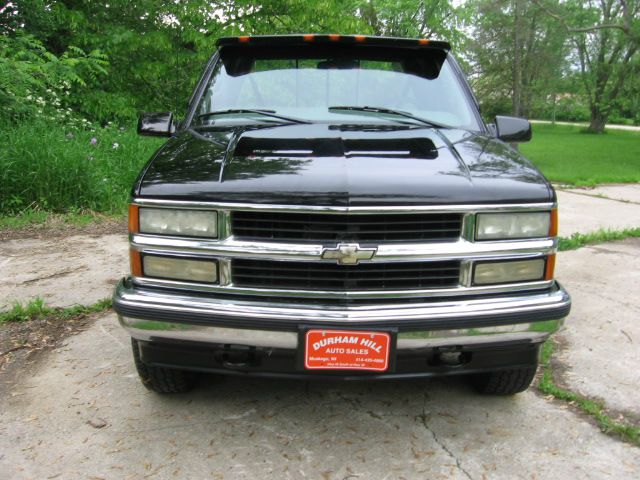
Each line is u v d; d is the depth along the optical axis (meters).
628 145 27.48
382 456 2.38
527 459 2.38
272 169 2.25
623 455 2.41
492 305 2.23
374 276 2.19
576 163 17.84
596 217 7.80
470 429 2.58
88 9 10.92
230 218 2.18
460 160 2.45
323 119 3.06
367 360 2.16
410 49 3.48
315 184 2.14
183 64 11.46
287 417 2.66
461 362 2.37
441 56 3.52
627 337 3.64
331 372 2.24
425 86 3.33
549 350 3.38
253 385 2.95
